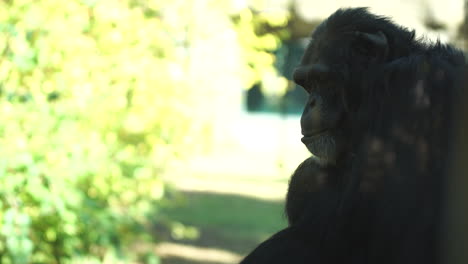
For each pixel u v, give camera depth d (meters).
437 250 2.59
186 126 7.39
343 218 3.03
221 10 8.06
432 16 14.91
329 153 3.39
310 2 15.40
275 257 3.17
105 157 6.28
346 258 3.07
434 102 2.83
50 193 5.48
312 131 3.47
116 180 6.62
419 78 2.94
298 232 3.29
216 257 9.85
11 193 5.46
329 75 3.44
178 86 7.31
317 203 3.33
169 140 7.32
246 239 11.18
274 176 18.66
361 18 3.51
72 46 6.29
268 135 25.91
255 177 18.41
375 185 2.90
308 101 3.57
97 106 6.48
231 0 8.16
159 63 7.18
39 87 6.05
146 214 7.02
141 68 6.89
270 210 13.83
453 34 14.75
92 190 6.60
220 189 16.20
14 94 5.96
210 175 18.44
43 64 6.04
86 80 6.43
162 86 7.16
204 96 7.88
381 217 2.81
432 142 2.75
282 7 14.97
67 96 6.25
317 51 3.56
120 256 6.45
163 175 8.66
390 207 2.78
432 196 2.68
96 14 6.79
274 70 8.48
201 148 7.76
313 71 3.49
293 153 21.81
